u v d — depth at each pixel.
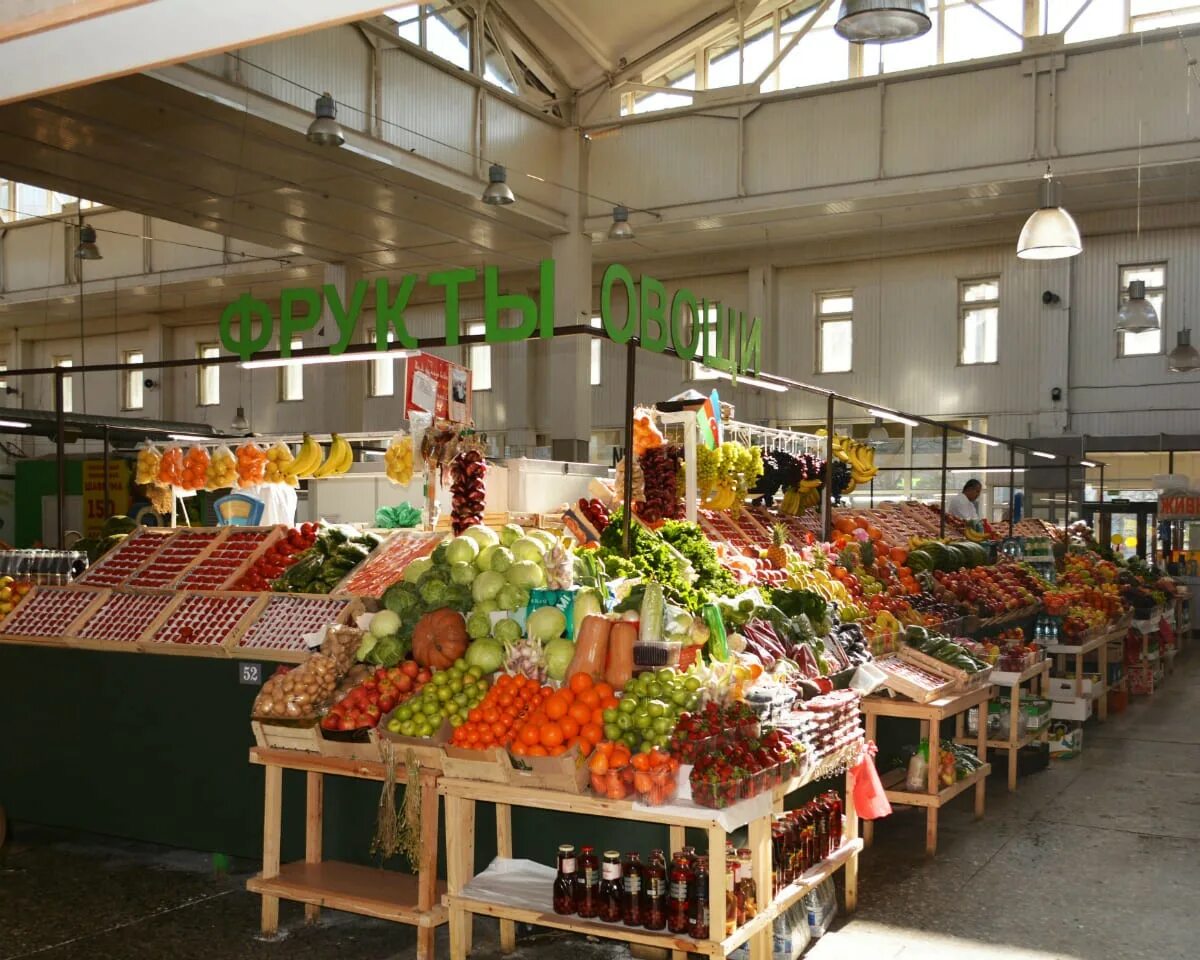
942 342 18.56
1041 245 8.22
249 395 23.70
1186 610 16.06
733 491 7.82
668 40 17.44
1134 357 17.33
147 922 4.88
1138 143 14.81
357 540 6.23
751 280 19.69
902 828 6.45
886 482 19.08
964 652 6.65
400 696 4.56
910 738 7.04
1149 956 4.53
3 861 5.74
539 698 4.21
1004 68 15.55
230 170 14.81
